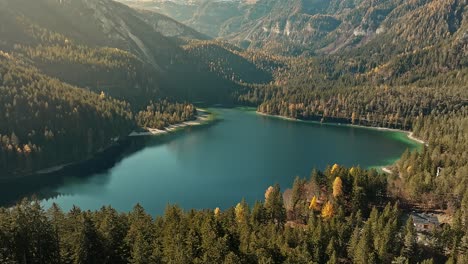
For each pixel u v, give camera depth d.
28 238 82.44
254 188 189.88
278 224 128.88
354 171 157.12
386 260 108.62
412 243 113.69
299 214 138.25
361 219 126.69
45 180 192.00
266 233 111.94
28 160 195.50
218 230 98.50
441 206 150.50
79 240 85.56
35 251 83.12
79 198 171.88
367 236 109.69
